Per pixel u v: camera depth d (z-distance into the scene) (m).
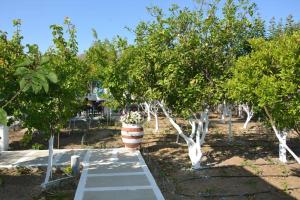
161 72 11.74
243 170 12.25
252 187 10.34
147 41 12.19
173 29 11.92
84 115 31.00
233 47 12.13
